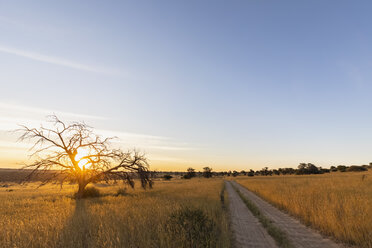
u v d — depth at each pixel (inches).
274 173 6254.9
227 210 627.2
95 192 1021.2
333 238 355.6
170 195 919.0
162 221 351.6
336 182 1380.4
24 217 460.4
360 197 576.7
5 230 323.3
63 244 269.0
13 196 1012.5
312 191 841.5
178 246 262.2
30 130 884.6
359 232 330.0
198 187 1492.4
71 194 1136.2
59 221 371.6
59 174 949.2
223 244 294.7
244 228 435.8
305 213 507.2
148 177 1090.1
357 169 4699.8
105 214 448.8
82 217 413.1
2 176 3080.7
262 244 334.3
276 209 674.2
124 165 1040.2
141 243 269.9
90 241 277.1
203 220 347.3
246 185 1851.6
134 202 680.4
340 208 465.7
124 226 341.4
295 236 371.6
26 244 264.1
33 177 906.7
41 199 874.1
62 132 943.7
